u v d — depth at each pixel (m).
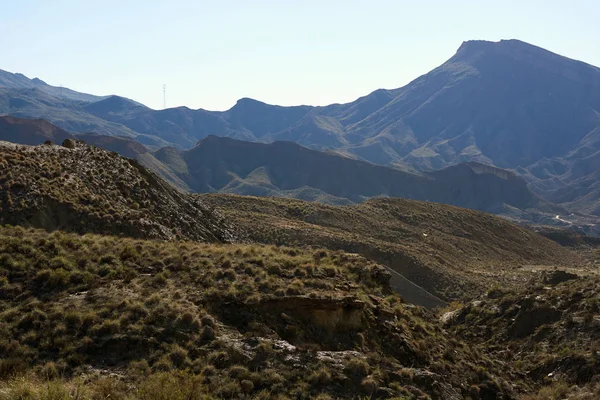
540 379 22.56
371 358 16.42
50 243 19.31
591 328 25.06
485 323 30.83
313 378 14.46
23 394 10.95
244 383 13.69
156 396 12.16
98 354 14.07
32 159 29.03
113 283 17.53
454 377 18.09
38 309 15.30
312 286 18.67
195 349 14.66
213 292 17.30
